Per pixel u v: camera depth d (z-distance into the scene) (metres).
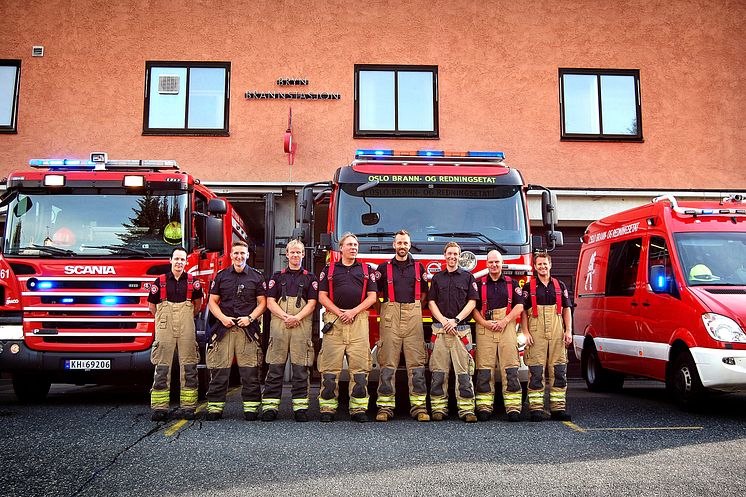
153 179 8.94
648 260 9.59
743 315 7.84
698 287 8.49
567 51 15.22
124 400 9.45
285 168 14.47
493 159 9.30
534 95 15.03
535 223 14.70
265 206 13.70
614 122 15.18
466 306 7.53
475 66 15.01
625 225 10.63
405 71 14.93
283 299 7.57
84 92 14.39
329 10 14.90
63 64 14.42
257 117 14.56
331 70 14.77
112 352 8.44
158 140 14.39
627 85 15.30
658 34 15.41
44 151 14.22
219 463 5.38
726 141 15.27
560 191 14.42
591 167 14.98
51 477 4.92
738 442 6.34
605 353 10.82
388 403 7.51
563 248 14.91
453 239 8.37
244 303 7.64
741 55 15.45
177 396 9.98
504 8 15.20
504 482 4.82
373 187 8.62
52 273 8.48
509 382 7.58
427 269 8.19
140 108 14.44
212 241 8.94
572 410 8.69
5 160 14.15
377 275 7.59
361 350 7.46
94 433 6.62
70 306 8.46
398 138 14.71
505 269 8.20
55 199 8.84
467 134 14.84
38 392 9.34
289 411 8.34
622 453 5.81
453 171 8.74
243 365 7.57
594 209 14.55
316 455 5.68
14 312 8.47
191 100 14.56
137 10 14.65
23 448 5.90
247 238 13.66
